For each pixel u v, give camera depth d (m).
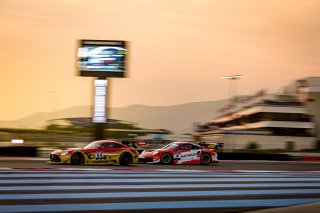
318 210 11.09
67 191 14.56
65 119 95.81
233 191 16.03
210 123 151.00
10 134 62.78
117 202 12.64
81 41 48.09
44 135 62.50
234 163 38.16
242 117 132.38
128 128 88.38
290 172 27.19
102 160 28.92
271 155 50.41
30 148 40.19
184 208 11.95
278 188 17.52
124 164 29.78
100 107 47.97
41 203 12.02
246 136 115.06
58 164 28.48
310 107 124.25
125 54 48.53
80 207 11.62
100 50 48.28
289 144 117.94
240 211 11.67
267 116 119.81
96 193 14.31
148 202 12.81
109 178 19.34
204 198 13.96
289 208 11.48
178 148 32.69
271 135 116.38
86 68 48.25
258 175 23.67
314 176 24.14
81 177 19.36
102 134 47.84
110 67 48.25
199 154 33.31
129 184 17.23
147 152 32.88
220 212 11.46
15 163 29.00
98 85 48.31
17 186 15.53
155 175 21.61
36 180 17.59
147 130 78.44
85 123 89.38
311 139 118.44
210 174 23.31
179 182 18.55
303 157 51.97
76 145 60.78
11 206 11.42
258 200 13.86
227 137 101.75
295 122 119.81
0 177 18.58
